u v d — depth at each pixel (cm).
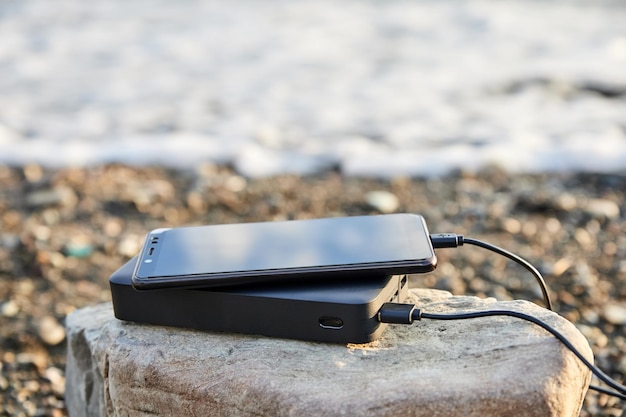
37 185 148
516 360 62
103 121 190
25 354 97
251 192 144
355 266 64
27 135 182
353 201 139
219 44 262
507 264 112
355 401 61
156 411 66
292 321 64
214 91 211
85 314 79
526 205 134
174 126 183
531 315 66
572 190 140
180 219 135
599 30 257
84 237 127
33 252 120
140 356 66
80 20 306
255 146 168
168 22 298
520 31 262
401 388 61
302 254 66
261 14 306
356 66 230
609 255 115
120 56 252
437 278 108
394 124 179
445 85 207
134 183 149
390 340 65
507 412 60
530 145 161
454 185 144
